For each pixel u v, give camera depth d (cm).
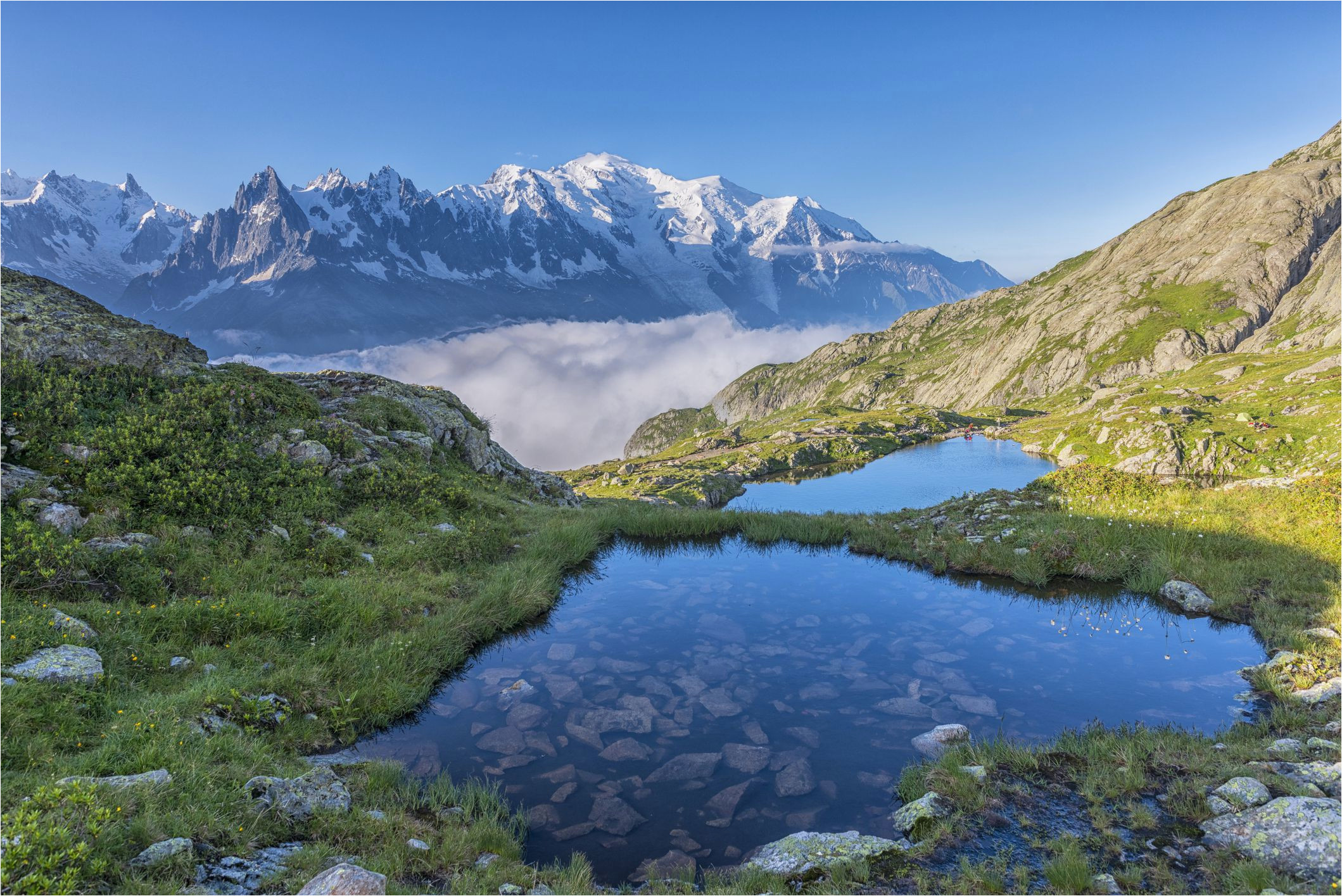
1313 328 15488
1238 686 1284
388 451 2505
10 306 1964
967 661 1440
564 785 1016
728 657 1488
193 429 1930
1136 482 2623
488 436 3506
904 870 775
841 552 2389
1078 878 717
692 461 11000
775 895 733
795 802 966
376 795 921
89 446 1661
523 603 1730
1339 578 1627
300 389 2609
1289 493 2245
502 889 731
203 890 615
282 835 766
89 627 1118
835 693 1305
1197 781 905
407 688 1273
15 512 1368
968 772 966
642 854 859
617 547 2491
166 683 1085
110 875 607
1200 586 1734
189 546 1524
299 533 1747
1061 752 1034
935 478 7262
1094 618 1675
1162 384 12450
